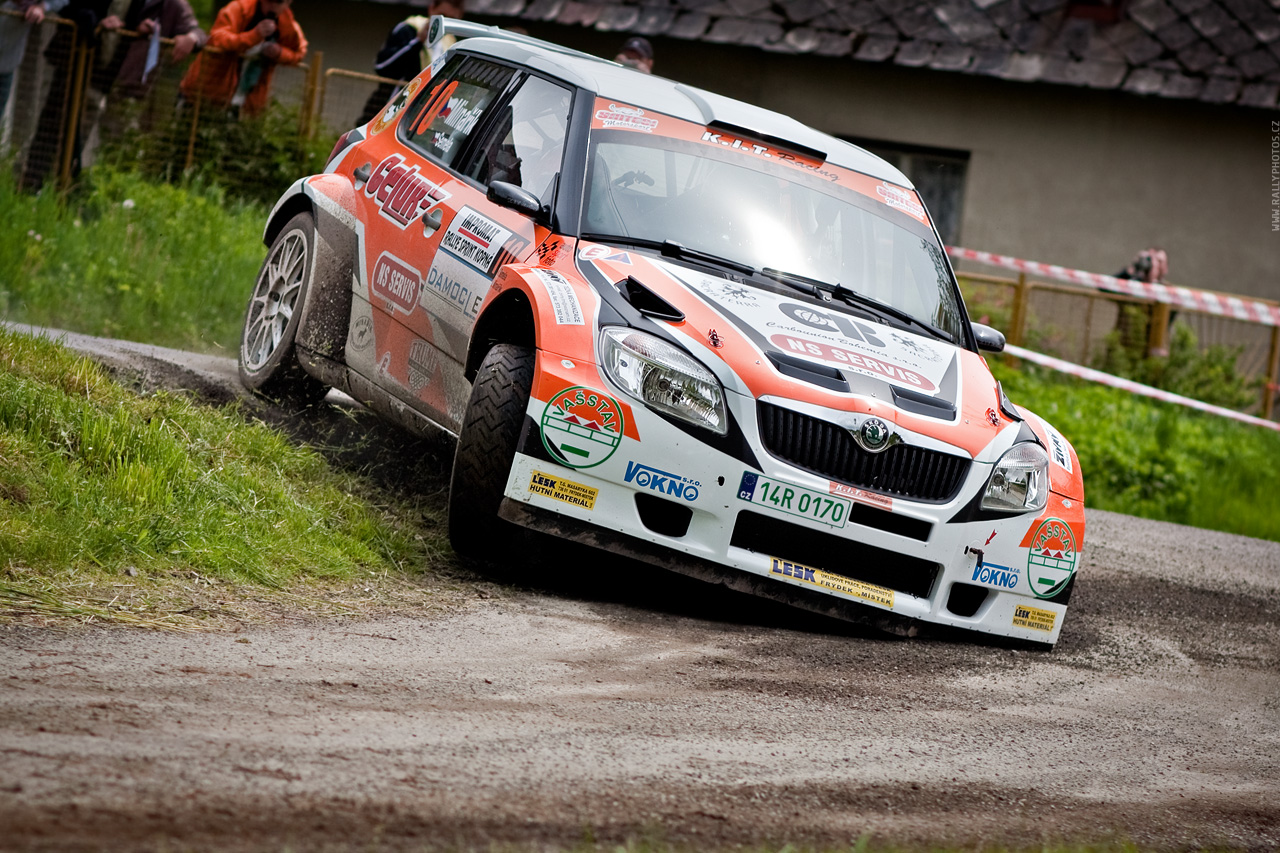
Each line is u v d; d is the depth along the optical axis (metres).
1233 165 68.44
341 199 25.48
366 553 19.06
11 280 35.44
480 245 21.59
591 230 20.86
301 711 12.54
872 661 18.17
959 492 19.62
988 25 68.62
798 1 69.31
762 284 21.05
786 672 16.86
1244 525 45.06
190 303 38.44
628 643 17.17
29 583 15.40
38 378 21.61
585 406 18.30
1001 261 59.44
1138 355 58.78
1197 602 27.14
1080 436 48.41
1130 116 68.50
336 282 24.80
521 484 18.25
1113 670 20.02
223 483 19.55
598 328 18.80
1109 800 13.48
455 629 16.70
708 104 24.06
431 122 25.47
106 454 19.14
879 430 19.08
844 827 11.48
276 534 18.77
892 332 21.34
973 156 69.12
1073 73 67.06
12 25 41.31
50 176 42.12
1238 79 66.94
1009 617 20.31
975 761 14.17
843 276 22.27
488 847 9.73
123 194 43.12
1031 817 12.57
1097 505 44.62
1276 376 60.34
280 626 15.70
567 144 22.00
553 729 13.08
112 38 44.53
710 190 22.31
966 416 20.23
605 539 18.39
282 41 49.03
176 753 10.84
